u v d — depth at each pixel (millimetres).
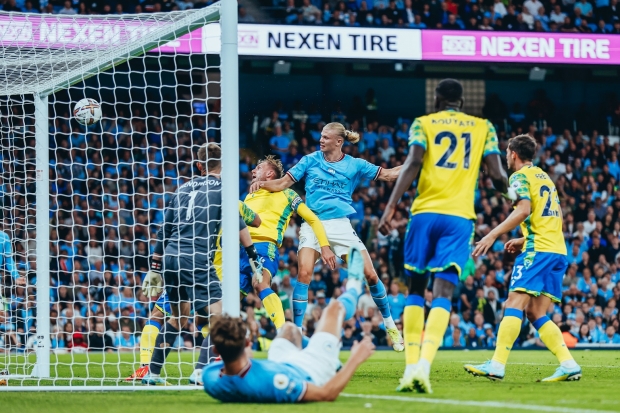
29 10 27266
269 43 24844
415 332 7797
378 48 25812
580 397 7461
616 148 32406
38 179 12039
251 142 30906
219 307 9344
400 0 30531
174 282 9492
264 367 6539
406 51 26047
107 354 20375
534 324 10266
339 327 6910
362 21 29906
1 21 11203
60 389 8734
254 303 23891
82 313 23109
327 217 12062
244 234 9625
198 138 29609
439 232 7707
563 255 10172
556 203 10219
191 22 9781
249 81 32000
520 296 9914
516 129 32688
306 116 31797
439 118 7836
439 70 32344
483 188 29906
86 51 11453
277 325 11414
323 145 12102
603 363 14969
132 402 7371
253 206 11820
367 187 29188
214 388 6629
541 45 26969
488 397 7371
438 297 7684
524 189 9156
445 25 29141
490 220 28938
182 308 10172
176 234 9555
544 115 33125
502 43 26797
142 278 24719
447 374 11109
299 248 12195
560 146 31891
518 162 10414
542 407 6523
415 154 7672
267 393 6551
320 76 32500
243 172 30172
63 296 23109
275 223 11711
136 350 23109
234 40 9148
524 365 14375
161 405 6996
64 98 28328
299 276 12062
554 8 31406
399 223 27891
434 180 7730
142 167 28078
